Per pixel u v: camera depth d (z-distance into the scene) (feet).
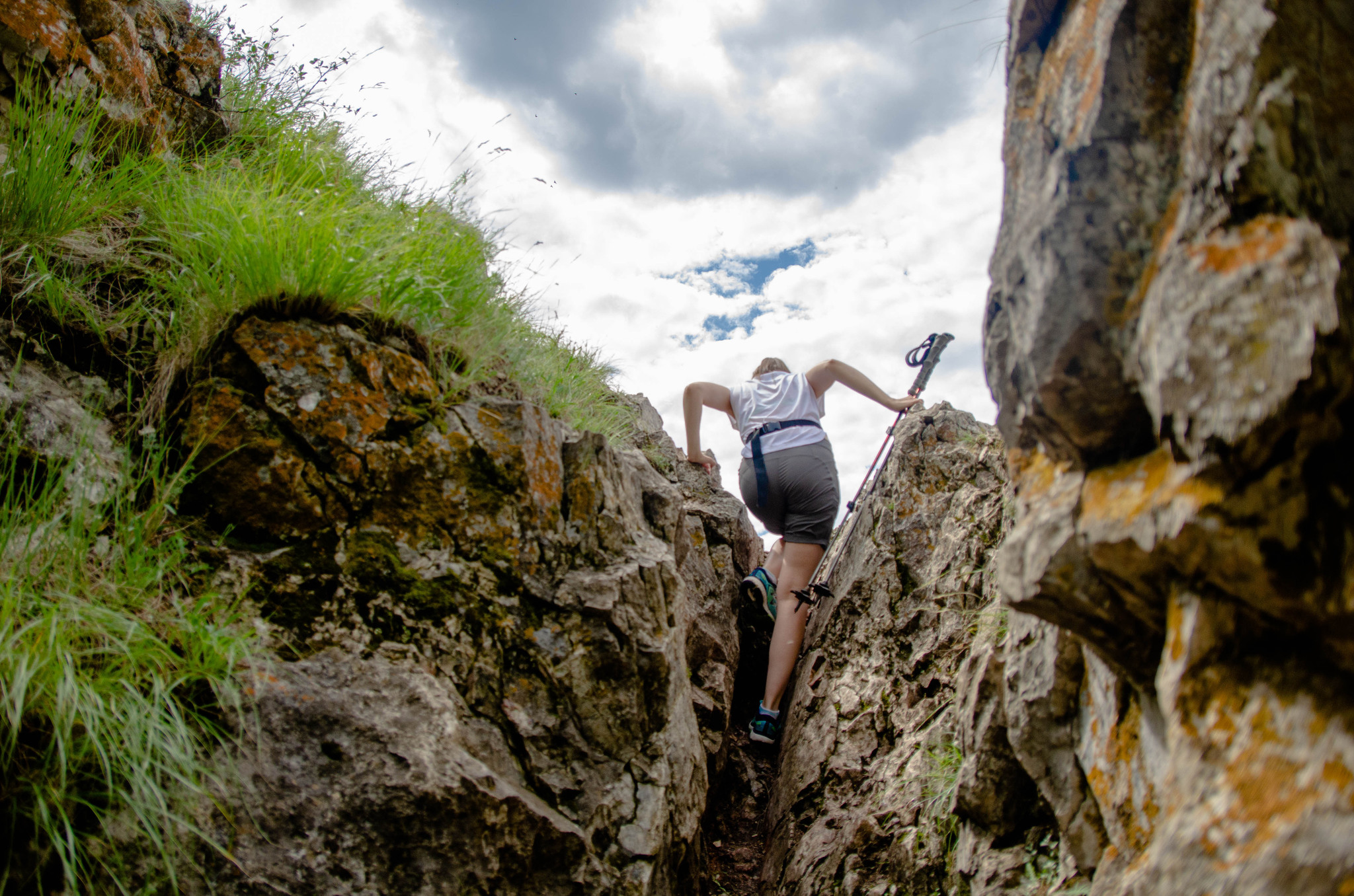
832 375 13.62
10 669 4.72
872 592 11.61
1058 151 4.30
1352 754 2.96
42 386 6.46
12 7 7.30
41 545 5.43
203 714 5.51
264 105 11.31
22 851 4.62
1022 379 4.54
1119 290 4.02
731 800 11.80
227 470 6.67
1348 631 3.02
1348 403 2.94
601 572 8.16
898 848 8.06
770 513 12.92
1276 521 3.16
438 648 6.86
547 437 8.45
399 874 5.68
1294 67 3.21
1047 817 6.64
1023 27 4.93
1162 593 3.88
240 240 7.09
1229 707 3.43
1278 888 2.89
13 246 6.83
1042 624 6.00
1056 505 4.35
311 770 5.69
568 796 7.04
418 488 7.34
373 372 7.41
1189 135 3.68
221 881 5.11
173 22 10.14
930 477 12.17
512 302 10.03
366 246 7.87
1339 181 3.10
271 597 6.40
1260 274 3.21
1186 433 3.44
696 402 13.85
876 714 10.16
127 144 8.53
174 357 6.96
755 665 14.15
